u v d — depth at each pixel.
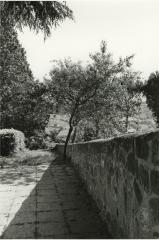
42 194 7.07
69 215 5.29
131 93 27.55
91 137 21.06
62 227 4.67
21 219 5.15
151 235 2.42
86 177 7.48
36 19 8.02
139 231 2.79
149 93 28.38
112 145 4.21
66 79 17.05
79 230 4.51
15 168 11.99
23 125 26.53
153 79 28.48
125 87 17.98
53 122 30.88
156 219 2.31
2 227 4.77
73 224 4.80
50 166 12.57
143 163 2.65
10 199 6.61
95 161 5.91
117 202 3.87
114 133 19.56
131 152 3.11
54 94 17.36
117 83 17.25
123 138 3.52
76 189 7.54
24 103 19.20
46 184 8.38
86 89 16.88
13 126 26.41
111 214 4.26
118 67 17.34
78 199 6.43
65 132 30.69
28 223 4.93
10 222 5.00
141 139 2.71
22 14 7.91
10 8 7.80
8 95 24.50
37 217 5.24
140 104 28.33
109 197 4.42
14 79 24.69
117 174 3.87
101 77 16.78
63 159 15.23
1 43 21.02
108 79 17.20
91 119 18.38
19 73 25.97
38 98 17.52
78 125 19.62
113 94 17.05
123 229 3.52
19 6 7.68
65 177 9.55
